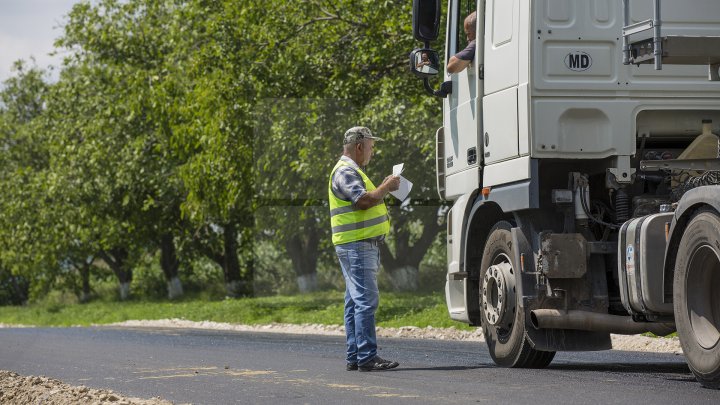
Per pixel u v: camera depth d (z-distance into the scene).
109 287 165.00
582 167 21.55
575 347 21.55
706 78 21.22
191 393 18.86
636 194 21.42
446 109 25.73
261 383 20.17
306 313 50.69
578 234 20.94
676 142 22.11
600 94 21.08
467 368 22.61
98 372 23.92
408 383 19.41
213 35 68.62
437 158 26.38
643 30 19.06
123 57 108.94
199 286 149.38
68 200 110.44
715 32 20.89
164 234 123.50
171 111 80.00
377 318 43.03
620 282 19.41
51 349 33.00
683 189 20.14
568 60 21.06
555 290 21.16
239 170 64.06
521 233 21.69
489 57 22.73
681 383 18.38
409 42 56.72
